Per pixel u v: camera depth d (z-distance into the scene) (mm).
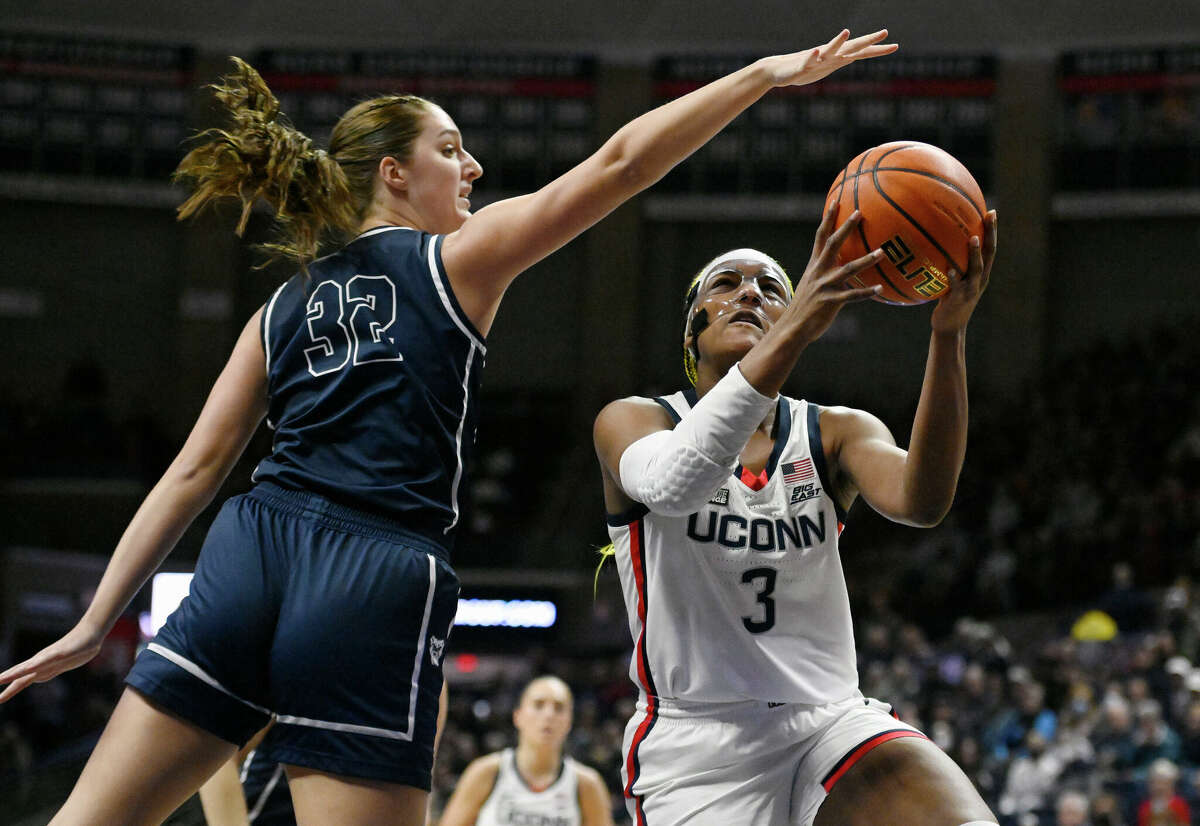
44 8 20250
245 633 1913
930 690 11125
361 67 20547
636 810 2684
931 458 2318
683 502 2191
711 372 2725
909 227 2178
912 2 19828
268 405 2150
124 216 20688
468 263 2025
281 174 2111
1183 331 18250
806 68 1985
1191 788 8281
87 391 19453
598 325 20297
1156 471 15422
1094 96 19344
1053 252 19656
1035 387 18344
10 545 17547
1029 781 9141
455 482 2047
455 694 16000
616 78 20453
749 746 2561
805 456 2604
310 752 1879
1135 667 10461
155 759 1889
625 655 15648
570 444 19984
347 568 1922
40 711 14594
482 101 20562
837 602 2617
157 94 20469
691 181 20266
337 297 2068
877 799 2400
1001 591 14531
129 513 17969
